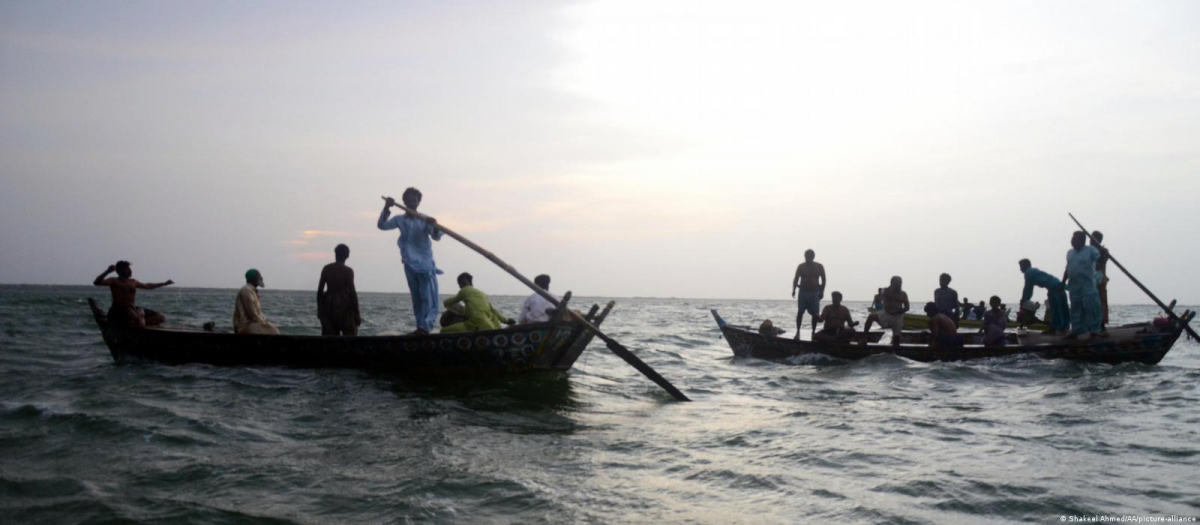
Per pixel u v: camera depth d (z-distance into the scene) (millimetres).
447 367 10180
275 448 6488
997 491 5281
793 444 6793
